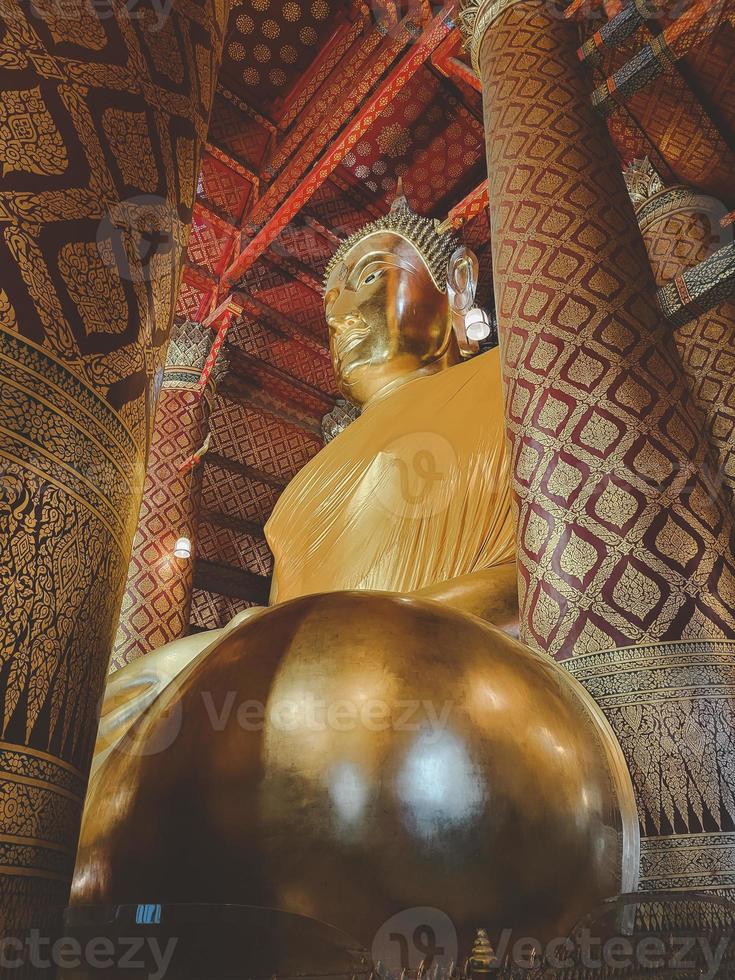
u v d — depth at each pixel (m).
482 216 7.58
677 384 2.53
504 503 3.32
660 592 2.11
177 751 1.39
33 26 1.17
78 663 0.98
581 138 3.10
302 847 1.25
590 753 1.53
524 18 3.56
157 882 1.31
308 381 8.63
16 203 1.04
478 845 1.29
